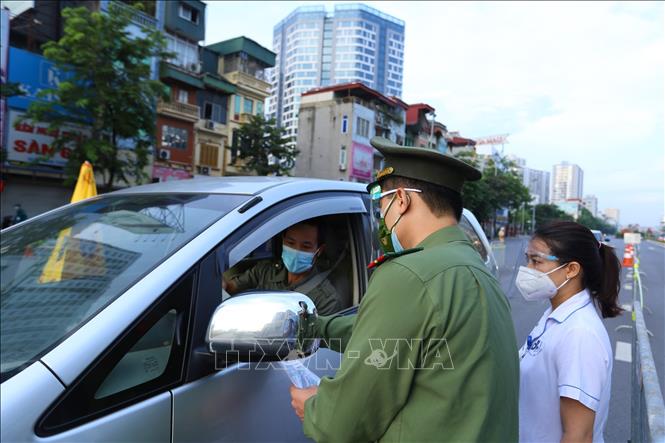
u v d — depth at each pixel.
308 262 2.12
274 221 1.61
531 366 1.66
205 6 23.59
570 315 1.60
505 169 52.16
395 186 1.15
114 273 1.27
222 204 1.60
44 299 1.21
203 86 22.52
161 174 20.53
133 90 12.71
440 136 44.75
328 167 31.81
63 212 1.84
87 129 14.02
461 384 0.90
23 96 14.52
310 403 1.08
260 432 1.34
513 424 0.99
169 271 1.23
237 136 23.72
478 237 3.40
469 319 0.93
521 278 1.77
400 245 1.16
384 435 0.96
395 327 0.93
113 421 1.00
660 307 7.78
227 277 2.26
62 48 12.29
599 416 1.57
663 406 1.49
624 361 4.88
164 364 1.14
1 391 0.90
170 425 1.11
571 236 1.65
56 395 0.93
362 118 31.81
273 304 1.15
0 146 13.94
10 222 14.27
